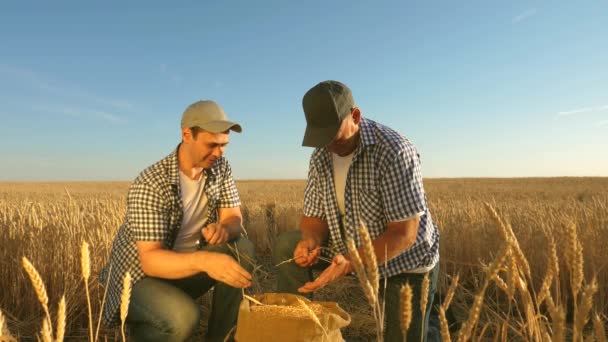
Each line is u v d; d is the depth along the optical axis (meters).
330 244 3.09
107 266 2.94
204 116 2.61
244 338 2.16
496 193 21.64
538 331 1.40
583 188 28.58
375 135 2.73
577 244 1.16
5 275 3.73
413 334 2.62
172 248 2.99
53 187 47.59
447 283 4.39
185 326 2.61
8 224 4.35
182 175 2.89
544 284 1.31
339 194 2.91
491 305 3.77
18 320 3.40
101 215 5.28
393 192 2.59
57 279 3.65
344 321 2.14
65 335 3.27
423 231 2.70
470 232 5.10
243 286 2.45
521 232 4.86
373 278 1.11
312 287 2.33
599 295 3.62
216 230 2.83
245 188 37.06
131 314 2.63
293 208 9.48
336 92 2.51
